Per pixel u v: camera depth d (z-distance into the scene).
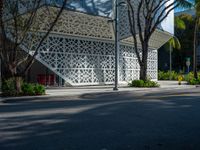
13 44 23.08
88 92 25.23
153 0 32.22
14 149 7.79
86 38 34.25
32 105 17.39
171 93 25.14
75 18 30.92
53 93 24.30
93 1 32.12
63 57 32.34
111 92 25.72
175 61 78.38
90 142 8.45
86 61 34.34
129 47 39.44
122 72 38.22
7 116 13.04
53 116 12.85
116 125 10.82
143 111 14.16
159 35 42.88
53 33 31.17
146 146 8.08
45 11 26.05
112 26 34.56
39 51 30.27
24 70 23.36
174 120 11.80
